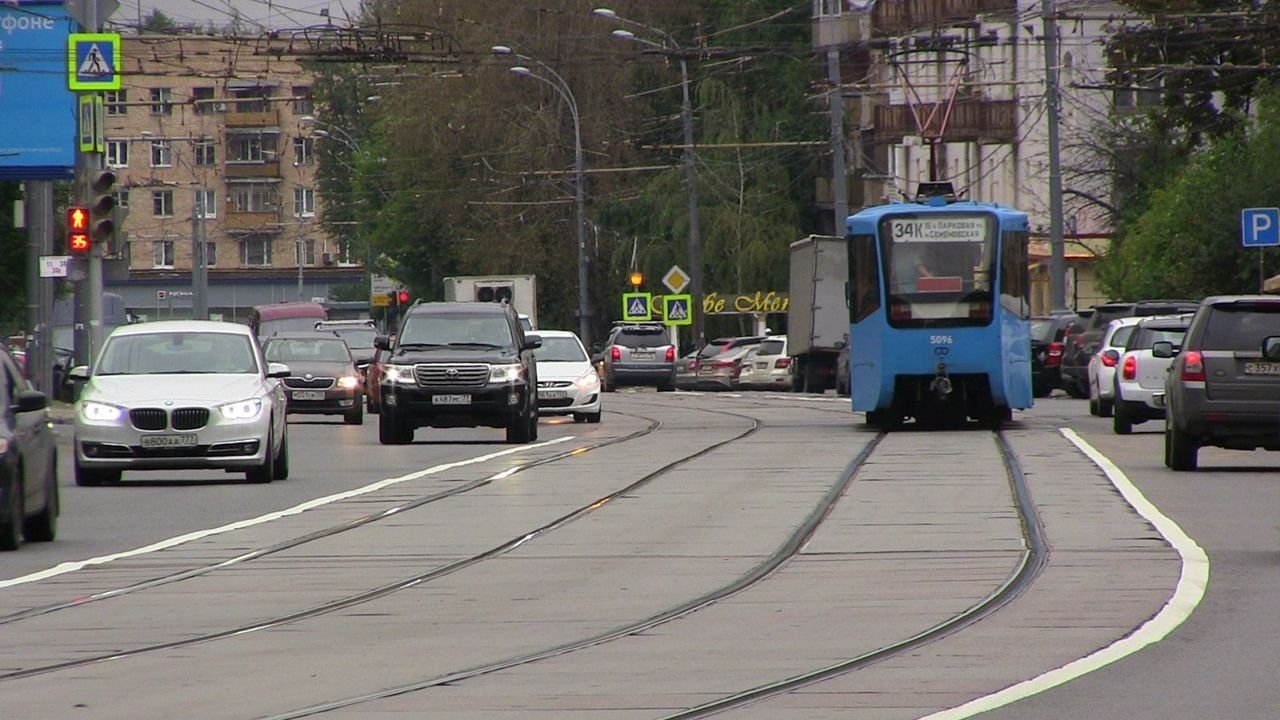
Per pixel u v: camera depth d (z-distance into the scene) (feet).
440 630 136.15
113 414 261.03
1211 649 119.14
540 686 111.55
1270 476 251.60
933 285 364.79
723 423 417.28
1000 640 124.47
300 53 451.12
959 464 273.75
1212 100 545.85
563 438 370.53
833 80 579.89
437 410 353.31
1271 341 253.24
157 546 191.52
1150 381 338.75
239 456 262.26
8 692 112.68
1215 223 520.83
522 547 187.11
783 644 125.59
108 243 399.03
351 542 193.26
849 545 180.86
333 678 115.75
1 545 187.01
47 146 480.23
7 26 480.64
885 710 101.09
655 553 179.73
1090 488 232.53
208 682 115.14
